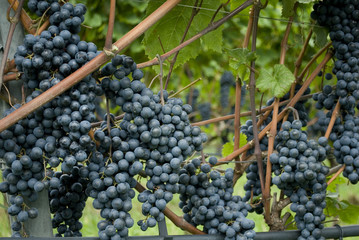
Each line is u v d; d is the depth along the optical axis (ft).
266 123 6.03
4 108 5.25
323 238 5.57
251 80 5.79
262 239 5.55
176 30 6.09
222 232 5.41
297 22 5.92
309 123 9.59
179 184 5.40
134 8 13.33
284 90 5.69
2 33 5.26
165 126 5.13
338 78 5.78
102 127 5.31
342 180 6.34
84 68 5.04
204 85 20.95
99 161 5.13
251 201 5.80
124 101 5.16
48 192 5.49
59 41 5.03
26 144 5.08
